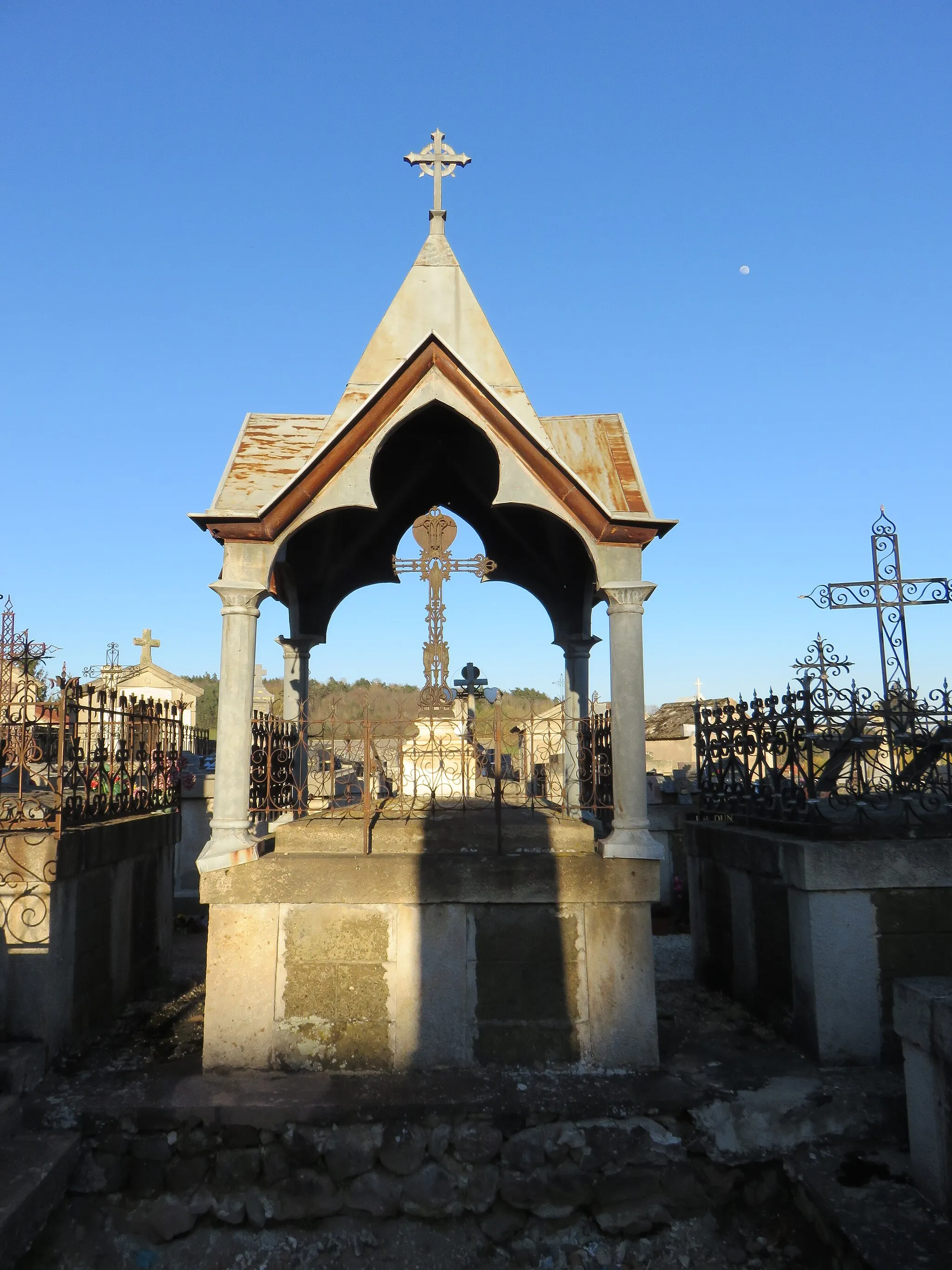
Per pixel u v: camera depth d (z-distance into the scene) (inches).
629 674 221.8
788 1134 187.3
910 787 240.4
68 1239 175.3
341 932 209.5
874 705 237.6
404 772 310.8
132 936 266.5
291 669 321.1
